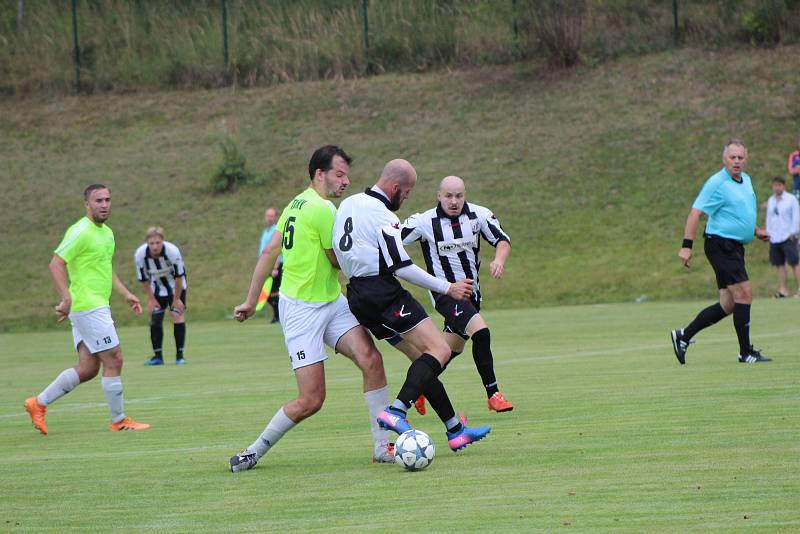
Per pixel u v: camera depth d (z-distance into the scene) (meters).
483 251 73.25
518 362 34.56
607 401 24.11
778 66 91.75
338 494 15.39
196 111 101.25
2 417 27.27
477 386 28.78
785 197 57.75
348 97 99.81
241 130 96.38
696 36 98.31
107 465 19.00
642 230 72.62
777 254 58.12
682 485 14.72
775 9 96.00
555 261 70.00
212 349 46.81
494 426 21.38
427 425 22.25
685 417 20.95
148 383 33.81
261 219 81.44
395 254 17.62
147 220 82.19
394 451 17.47
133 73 107.50
